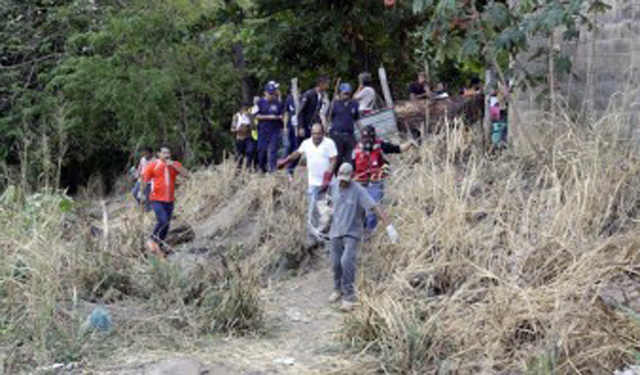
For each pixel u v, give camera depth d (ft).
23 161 36.50
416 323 21.16
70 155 73.82
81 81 67.51
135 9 69.10
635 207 25.48
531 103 37.19
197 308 25.05
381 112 40.06
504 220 26.73
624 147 28.48
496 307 20.52
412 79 64.23
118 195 69.92
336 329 24.41
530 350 19.12
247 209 41.06
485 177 30.81
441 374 19.35
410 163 34.99
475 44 32.60
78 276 26.40
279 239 34.76
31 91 72.64
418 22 59.06
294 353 22.48
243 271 28.27
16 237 25.30
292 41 60.29
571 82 34.81
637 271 21.31
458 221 26.50
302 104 39.55
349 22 58.18
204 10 67.21
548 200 25.64
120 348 21.75
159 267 26.89
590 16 33.40
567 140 29.48
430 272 25.27
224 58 72.02
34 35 77.92
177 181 53.42
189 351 22.12
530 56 37.50
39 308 22.07
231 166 48.91
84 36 69.51
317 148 31.89
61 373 19.83
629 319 18.39
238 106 76.69
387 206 31.71
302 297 29.55
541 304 20.16
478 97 42.57
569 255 22.84
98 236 33.63
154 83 65.05
